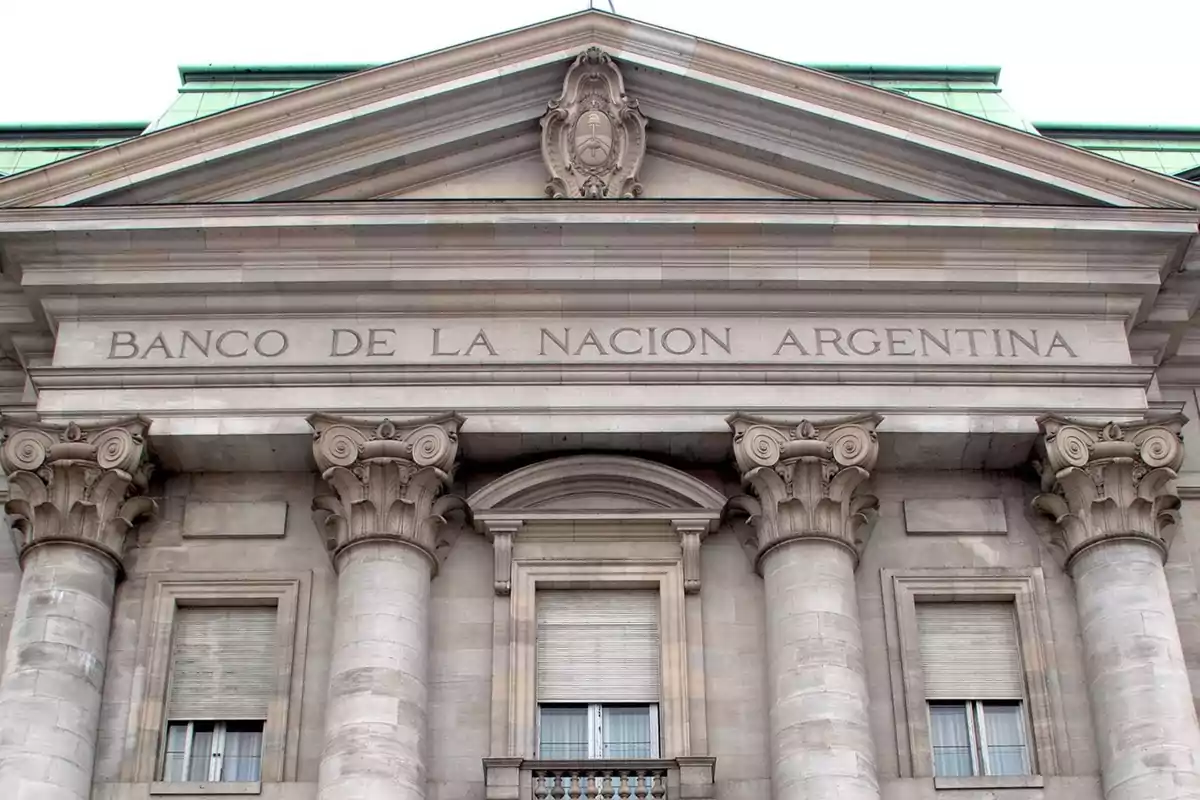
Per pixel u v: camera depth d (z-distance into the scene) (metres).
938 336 31.30
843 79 31.70
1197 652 30.14
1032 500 30.83
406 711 28.22
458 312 31.19
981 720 29.62
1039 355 31.17
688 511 30.41
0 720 27.94
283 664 29.44
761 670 29.56
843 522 29.83
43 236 30.77
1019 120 35.47
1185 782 27.75
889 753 28.91
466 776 28.64
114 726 28.94
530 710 29.00
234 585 30.09
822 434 30.20
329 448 29.86
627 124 32.19
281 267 31.09
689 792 28.08
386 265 31.08
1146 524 29.95
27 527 29.78
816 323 31.34
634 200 30.86
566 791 28.23
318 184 31.86
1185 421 30.83
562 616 30.05
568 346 30.98
